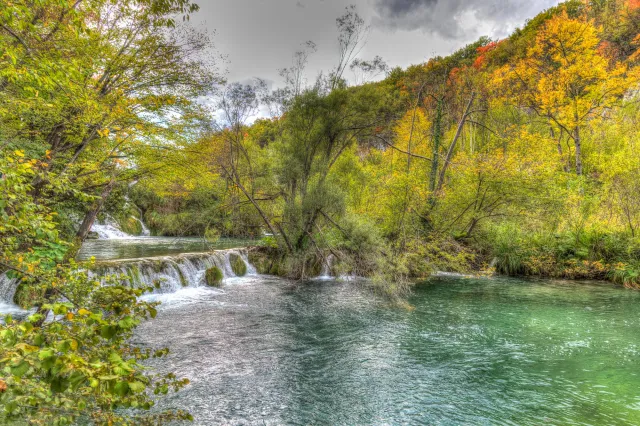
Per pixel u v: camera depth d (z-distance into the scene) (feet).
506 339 27.63
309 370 22.56
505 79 81.66
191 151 35.55
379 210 55.72
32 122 24.50
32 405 6.89
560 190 52.44
